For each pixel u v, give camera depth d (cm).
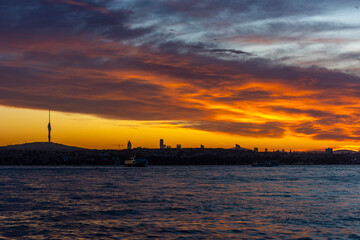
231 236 5356
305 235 5403
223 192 12231
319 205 8662
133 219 6731
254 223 6306
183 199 9950
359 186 15212
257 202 9244
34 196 10781
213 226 6056
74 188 13925
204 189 13562
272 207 8275
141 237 5322
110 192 12175
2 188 13838
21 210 7850
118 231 5716
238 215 7131
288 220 6575
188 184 16500
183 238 5247
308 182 18138
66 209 7988
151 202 9225
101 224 6269
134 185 15762
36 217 6969
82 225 6191
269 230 5747
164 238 5247
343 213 7375
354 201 9525
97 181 18800
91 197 10506
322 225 6119
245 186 15200
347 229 5806
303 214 7231
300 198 10262
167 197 10506
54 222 6469
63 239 5238
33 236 5425
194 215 7150
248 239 5188
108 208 8125
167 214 7269
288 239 5184
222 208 8100
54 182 17812
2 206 8494
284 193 11888
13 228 5969
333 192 12306
